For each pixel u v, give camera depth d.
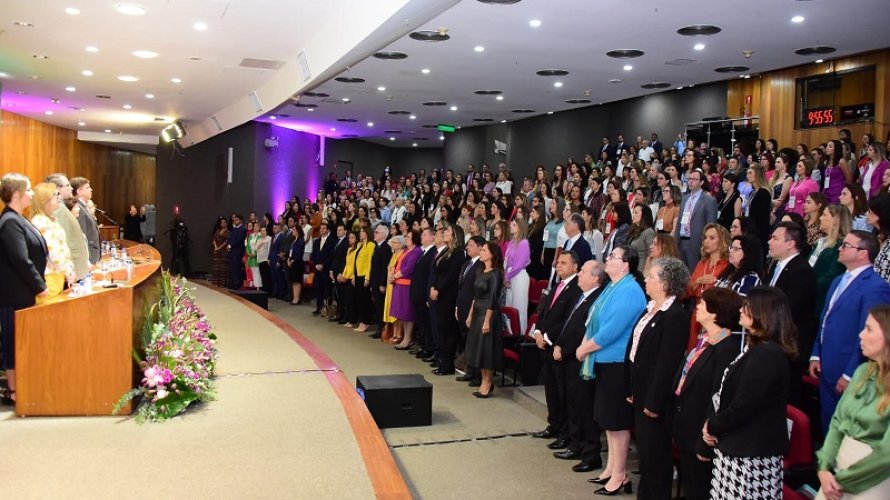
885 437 2.92
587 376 4.84
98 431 4.59
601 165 15.02
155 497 3.63
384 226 10.67
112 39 9.34
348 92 16.38
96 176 21.59
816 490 3.84
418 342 9.97
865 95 13.20
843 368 4.20
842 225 5.12
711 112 16.05
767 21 10.53
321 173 24.39
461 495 4.77
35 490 3.65
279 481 3.90
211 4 7.71
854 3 9.65
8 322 4.93
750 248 4.88
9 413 4.91
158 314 5.91
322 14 7.98
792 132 14.48
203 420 4.91
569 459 5.46
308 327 11.45
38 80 12.36
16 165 16.72
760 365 3.40
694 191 7.37
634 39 11.55
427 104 17.98
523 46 12.01
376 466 4.15
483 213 10.84
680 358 4.11
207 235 20.36
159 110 15.55
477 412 6.73
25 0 7.75
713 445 3.57
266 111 12.74
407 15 6.52
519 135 20.81
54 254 5.40
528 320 8.57
